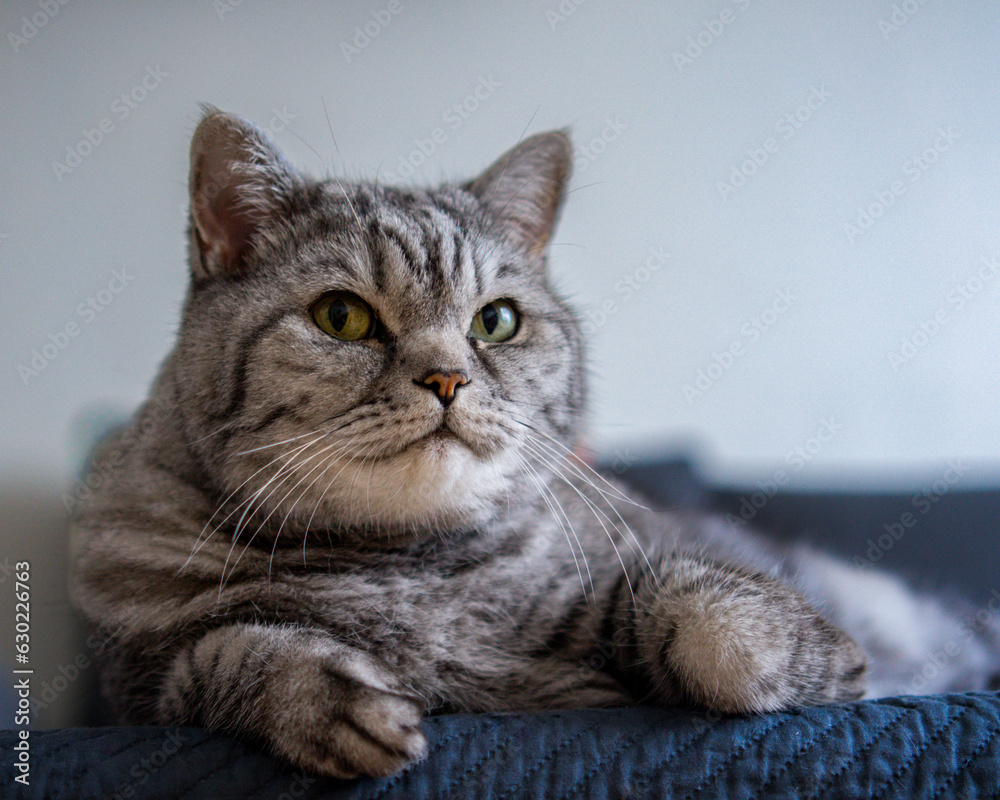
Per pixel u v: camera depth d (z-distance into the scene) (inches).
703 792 35.1
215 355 50.4
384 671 42.4
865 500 89.4
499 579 53.0
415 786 34.6
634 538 57.7
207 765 35.8
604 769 35.8
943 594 77.0
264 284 51.9
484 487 51.9
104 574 51.9
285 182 55.8
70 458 72.0
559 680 51.2
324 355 48.6
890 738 37.0
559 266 98.2
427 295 52.3
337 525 50.6
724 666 43.5
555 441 56.9
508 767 35.5
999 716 38.3
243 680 39.0
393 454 47.9
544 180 67.6
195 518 51.3
